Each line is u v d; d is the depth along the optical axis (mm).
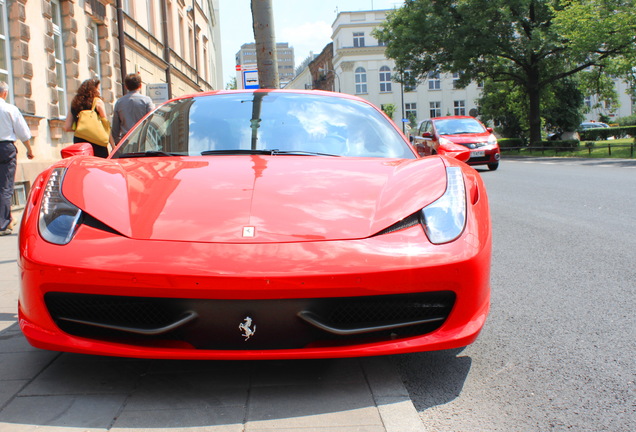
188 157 2951
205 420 1931
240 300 2016
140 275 1993
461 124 16469
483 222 2393
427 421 2027
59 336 2156
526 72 30281
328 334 2098
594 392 2252
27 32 9742
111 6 15078
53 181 2506
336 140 3189
